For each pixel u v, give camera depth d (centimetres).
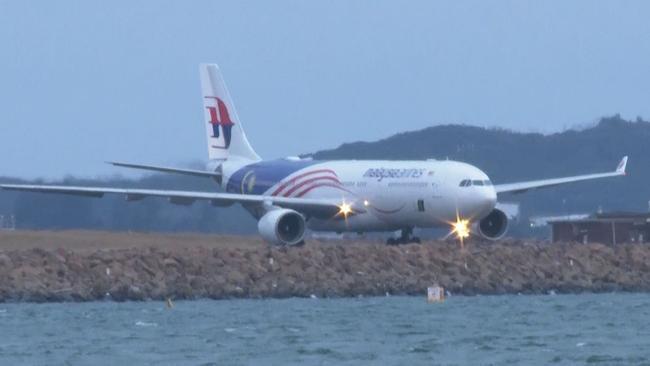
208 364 17212
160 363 17325
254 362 17375
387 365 17100
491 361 17412
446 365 17075
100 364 17325
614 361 17400
